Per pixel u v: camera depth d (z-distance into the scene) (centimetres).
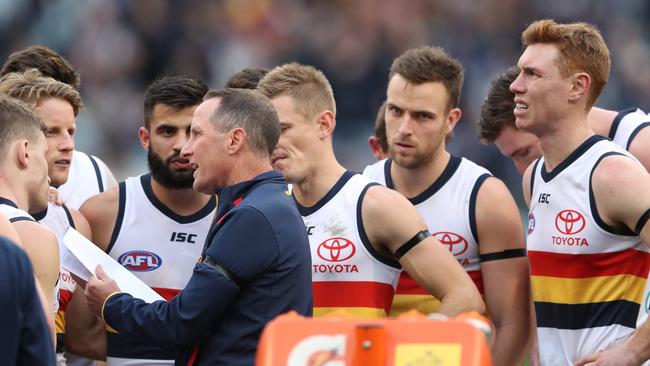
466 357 1147
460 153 4622
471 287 1784
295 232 1631
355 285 1856
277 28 5600
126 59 5391
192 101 1919
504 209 1978
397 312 1981
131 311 1641
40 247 1582
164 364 1934
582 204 1800
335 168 1902
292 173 1864
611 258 1792
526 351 1986
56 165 1897
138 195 1994
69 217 1942
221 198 1647
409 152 1964
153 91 1933
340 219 1864
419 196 2012
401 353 1160
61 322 1981
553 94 1805
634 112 2080
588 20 5856
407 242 1800
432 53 1978
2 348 1289
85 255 1761
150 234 1978
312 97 1878
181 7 5591
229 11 5625
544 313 1864
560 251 1833
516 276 1977
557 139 1831
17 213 1580
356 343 1168
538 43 1827
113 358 1956
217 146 1647
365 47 5475
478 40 5641
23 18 5491
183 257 1973
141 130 1997
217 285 1580
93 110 5134
